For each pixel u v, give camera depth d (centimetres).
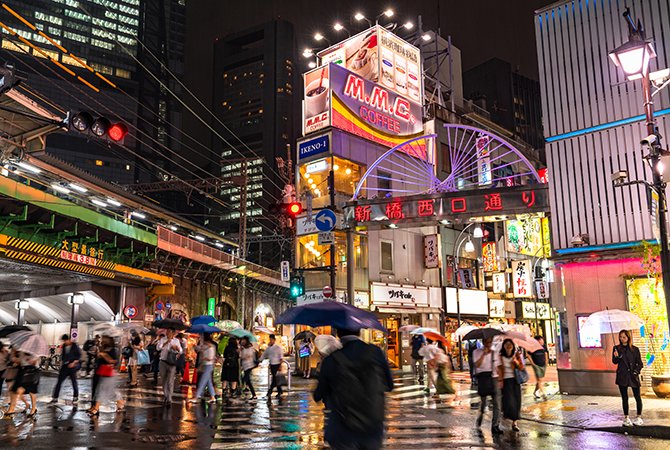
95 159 14100
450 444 975
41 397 1698
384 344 3141
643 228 1652
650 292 1630
